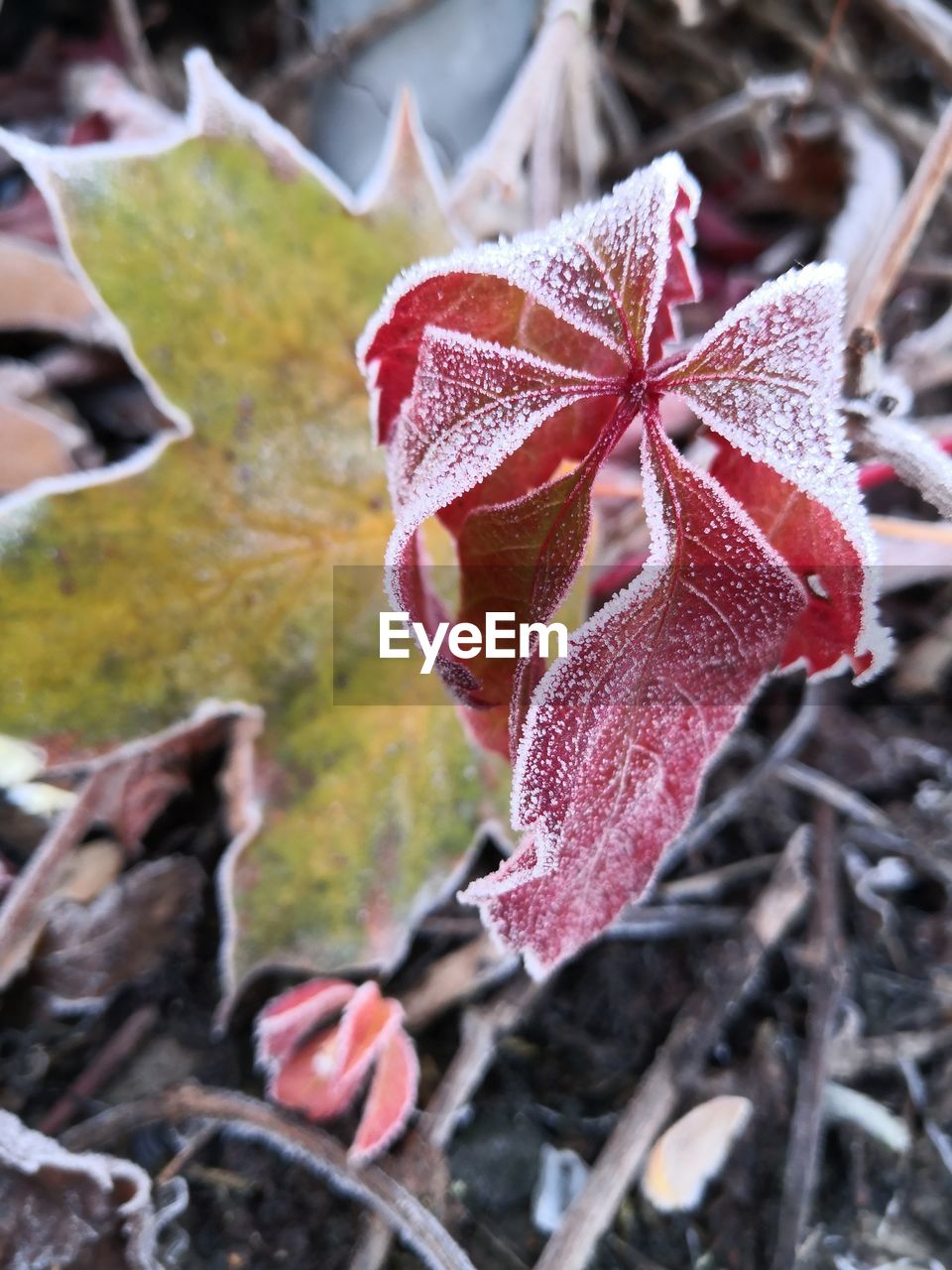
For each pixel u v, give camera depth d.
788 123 0.22
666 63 0.24
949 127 0.14
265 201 0.14
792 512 0.10
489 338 0.10
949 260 0.23
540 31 0.21
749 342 0.09
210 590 0.14
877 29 0.24
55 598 0.13
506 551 0.10
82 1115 0.15
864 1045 0.16
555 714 0.09
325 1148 0.14
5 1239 0.13
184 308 0.14
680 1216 0.15
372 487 0.15
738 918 0.17
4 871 0.15
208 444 0.14
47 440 0.17
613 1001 0.16
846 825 0.19
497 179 0.18
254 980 0.16
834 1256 0.15
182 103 0.23
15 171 0.21
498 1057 0.16
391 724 0.15
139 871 0.16
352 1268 0.14
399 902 0.15
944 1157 0.15
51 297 0.18
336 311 0.15
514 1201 0.15
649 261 0.09
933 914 0.18
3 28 0.22
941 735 0.20
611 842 0.10
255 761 0.15
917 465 0.12
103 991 0.16
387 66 0.22
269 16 0.23
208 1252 0.14
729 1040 0.16
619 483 0.18
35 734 0.13
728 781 0.19
